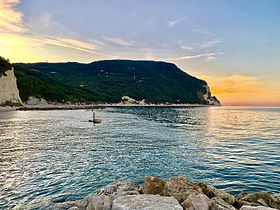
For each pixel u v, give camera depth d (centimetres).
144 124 6969
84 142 3728
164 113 13812
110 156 2795
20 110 11556
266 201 1326
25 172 2095
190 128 6250
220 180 2031
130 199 1080
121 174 2119
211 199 1187
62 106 16525
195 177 2102
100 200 1143
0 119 7281
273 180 2041
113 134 4719
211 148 3441
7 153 2847
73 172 2133
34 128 5391
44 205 1462
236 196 1576
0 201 1509
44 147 3259
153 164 2478
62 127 5731
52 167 2270
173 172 2227
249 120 9850
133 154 2927
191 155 2942
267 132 5638
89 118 8425
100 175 2072
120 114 11588
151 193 1291
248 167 2423
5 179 1903
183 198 1196
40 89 17725
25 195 1609
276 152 3198
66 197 1595
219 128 6469
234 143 3938
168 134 4869
